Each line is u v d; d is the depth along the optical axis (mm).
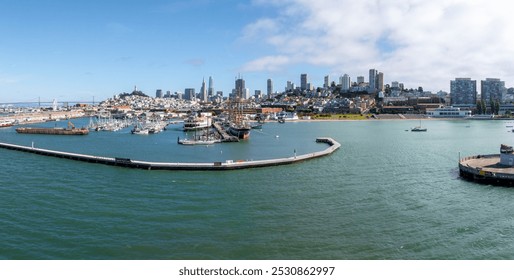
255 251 46094
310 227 53500
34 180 83875
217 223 55219
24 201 66188
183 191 73938
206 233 51531
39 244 48188
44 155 125062
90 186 78125
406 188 75250
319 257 44562
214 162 106625
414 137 194750
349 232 51656
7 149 141625
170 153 137000
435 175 88250
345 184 79125
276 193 71812
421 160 112250
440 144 159000
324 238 49719
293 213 59500
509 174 75250
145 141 182125
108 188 76375
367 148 144625
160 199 67875
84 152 138500
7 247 47188
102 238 50031
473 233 51375
